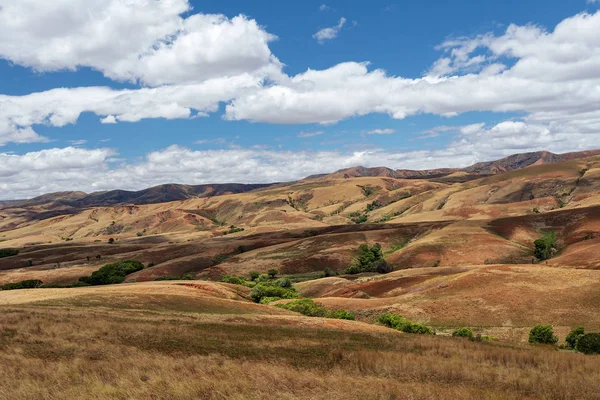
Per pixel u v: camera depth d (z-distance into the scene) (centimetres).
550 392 1884
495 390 1844
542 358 2797
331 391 1589
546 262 12369
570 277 8131
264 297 9331
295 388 1648
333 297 10469
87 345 2325
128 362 1967
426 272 11762
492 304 7531
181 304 5128
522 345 4294
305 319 4738
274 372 1833
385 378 1978
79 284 13875
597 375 2269
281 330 3575
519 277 8544
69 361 1955
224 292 8294
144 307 4641
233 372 1834
